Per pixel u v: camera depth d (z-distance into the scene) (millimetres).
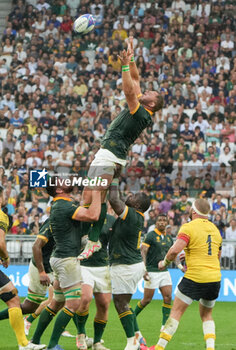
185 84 62969
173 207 50438
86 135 57750
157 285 28000
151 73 64250
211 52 65688
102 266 22734
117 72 65438
